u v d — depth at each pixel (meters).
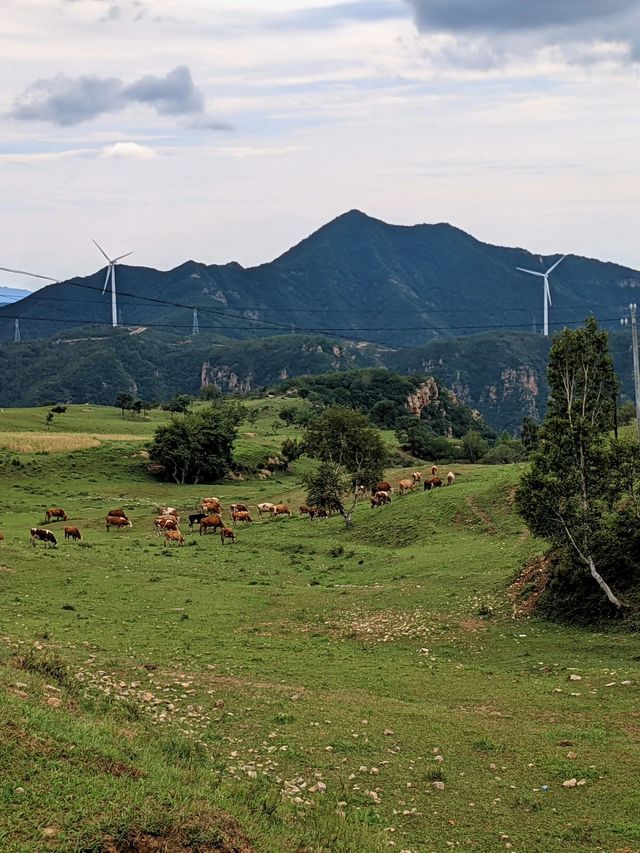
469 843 14.50
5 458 105.44
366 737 19.75
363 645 30.64
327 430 68.81
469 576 41.66
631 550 33.62
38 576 41.16
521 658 28.53
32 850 10.98
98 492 96.88
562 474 33.81
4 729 13.88
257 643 30.09
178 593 39.12
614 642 29.48
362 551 54.12
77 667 23.39
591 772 17.50
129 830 11.82
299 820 14.38
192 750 16.78
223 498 95.12
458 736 20.08
